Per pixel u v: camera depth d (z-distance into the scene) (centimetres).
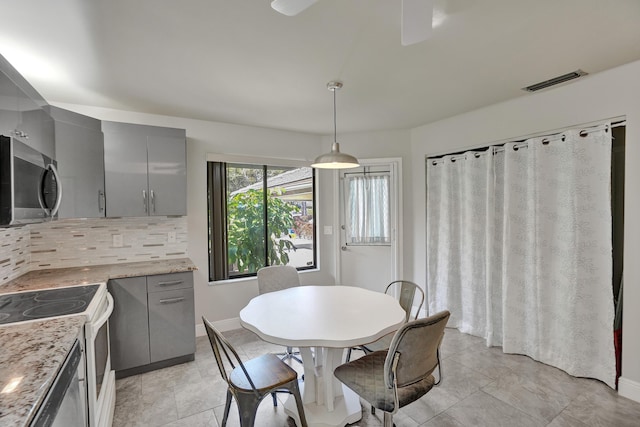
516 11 160
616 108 230
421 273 395
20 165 149
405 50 199
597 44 195
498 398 227
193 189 341
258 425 202
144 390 242
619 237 263
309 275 411
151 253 321
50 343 122
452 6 156
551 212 272
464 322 347
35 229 273
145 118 318
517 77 243
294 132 404
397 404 151
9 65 158
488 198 313
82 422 144
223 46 190
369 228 416
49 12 154
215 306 355
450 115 343
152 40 182
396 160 402
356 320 196
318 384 210
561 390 235
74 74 225
